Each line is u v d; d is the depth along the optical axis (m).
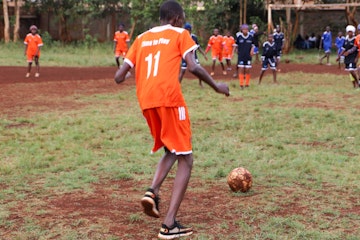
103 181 8.38
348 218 6.60
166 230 5.91
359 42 19.69
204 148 10.51
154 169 9.05
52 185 8.09
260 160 9.65
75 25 50.31
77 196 7.56
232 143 11.02
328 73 26.97
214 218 6.60
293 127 12.58
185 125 5.94
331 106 15.75
